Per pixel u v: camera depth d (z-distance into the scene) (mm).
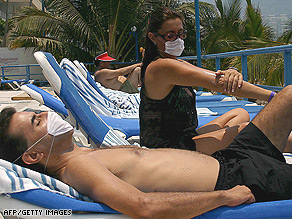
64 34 16641
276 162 1717
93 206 1428
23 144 1557
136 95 5082
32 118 1590
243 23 15242
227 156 1821
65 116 2930
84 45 17453
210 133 2307
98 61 5805
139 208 1346
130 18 15359
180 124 2217
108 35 17062
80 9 16141
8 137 1561
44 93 2904
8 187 1376
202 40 16266
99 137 2453
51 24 15984
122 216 1422
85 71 4383
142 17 15594
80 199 1499
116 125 3160
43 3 17625
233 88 1998
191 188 1617
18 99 8023
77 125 2582
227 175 1677
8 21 22125
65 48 15812
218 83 2014
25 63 15797
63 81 2465
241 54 5121
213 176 1659
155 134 2238
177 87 2188
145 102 2271
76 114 2430
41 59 2387
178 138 2217
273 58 8461
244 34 15297
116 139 2568
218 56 6000
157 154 1680
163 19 2180
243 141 1857
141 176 1596
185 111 2219
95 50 17484
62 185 1485
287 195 1600
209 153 2254
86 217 1408
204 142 2256
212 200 1412
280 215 1416
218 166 1709
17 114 1609
